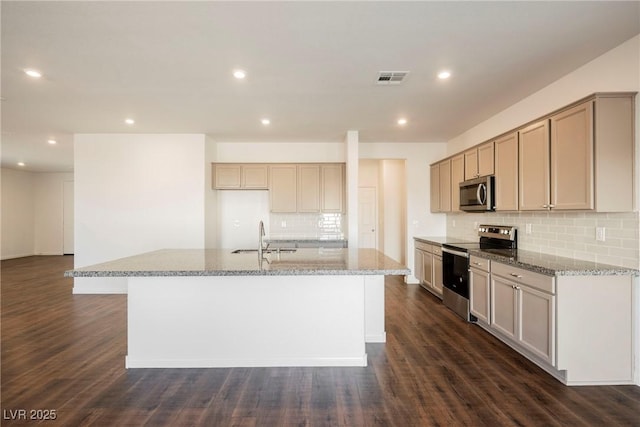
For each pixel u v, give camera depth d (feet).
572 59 9.00
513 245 12.79
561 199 9.18
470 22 7.23
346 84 10.64
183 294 9.35
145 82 10.41
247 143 19.19
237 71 9.64
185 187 17.38
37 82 10.37
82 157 17.28
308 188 18.45
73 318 13.41
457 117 14.29
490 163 12.89
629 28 7.50
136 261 9.69
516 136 11.16
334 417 7.02
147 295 9.33
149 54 8.61
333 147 19.26
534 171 10.27
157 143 17.31
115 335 11.61
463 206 14.93
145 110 13.24
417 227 19.65
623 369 8.15
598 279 8.12
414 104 12.59
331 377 8.73
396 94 11.53
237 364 9.34
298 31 7.56
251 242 19.49
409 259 19.69
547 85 10.77
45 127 15.92
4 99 11.91
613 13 6.92
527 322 9.18
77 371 9.05
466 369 9.12
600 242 9.04
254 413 7.18
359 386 8.27
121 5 6.59
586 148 8.30
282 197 18.43
